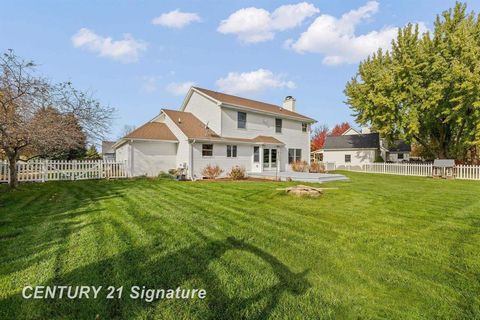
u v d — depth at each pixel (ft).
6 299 8.74
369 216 20.34
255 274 10.66
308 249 13.50
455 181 51.44
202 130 59.31
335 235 15.79
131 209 21.89
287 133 76.48
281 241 14.62
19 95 29.14
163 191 32.50
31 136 30.60
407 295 9.34
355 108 83.66
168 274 10.54
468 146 71.15
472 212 21.74
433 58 63.52
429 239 15.19
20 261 11.48
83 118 40.91
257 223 18.19
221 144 58.44
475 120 59.36
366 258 12.48
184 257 12.19
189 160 53.06
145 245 13.62
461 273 11.03
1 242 13.71
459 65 56.39
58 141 36.37
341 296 9.21
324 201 26.35
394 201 26.58
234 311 8.27
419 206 24.08
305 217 19.94
